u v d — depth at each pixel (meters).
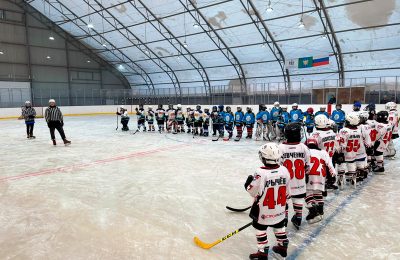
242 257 2.65
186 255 2.66
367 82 16.28
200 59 21.86
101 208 3.81
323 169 3.25
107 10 19.56
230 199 4.16
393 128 6.44
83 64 26.62
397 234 3.04
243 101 21.52
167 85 26.91
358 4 13.20
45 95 23.23
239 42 18.53
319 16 14.46
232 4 15.66
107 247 2.81
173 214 3.62
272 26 16.27
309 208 3.30
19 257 2.65
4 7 21.86
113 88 29.03
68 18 22.39
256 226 2.44
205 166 6.21
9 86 22.38
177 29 19.27
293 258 2.60
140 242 2.90
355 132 4.42
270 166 2.38
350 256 2.63
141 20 19.52
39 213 3.64
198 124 11.38
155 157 7.22
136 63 25.86
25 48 23.09
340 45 15.81
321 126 3.90
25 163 6.54
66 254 2.69
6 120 19.16
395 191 4.42
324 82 17.80
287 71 18.98
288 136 3.04
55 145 9.07
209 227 3.26
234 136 11.55
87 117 22.47
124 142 9.83
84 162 6.64
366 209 3.72
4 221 3.41
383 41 14.57
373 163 5.56
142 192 4.48
